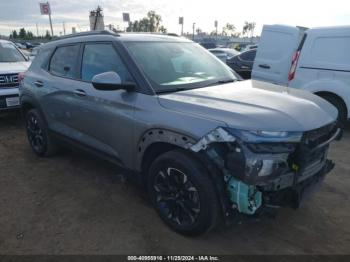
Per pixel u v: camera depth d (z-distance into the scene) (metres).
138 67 3.25
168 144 2.89
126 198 3.68
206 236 2.99
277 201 2.55
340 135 3.17
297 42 6.93
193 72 3.62
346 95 5.97
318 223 3.22
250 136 2.40
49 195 3.78
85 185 4.01
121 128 3.26
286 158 2.51
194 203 2.77
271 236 3.01
